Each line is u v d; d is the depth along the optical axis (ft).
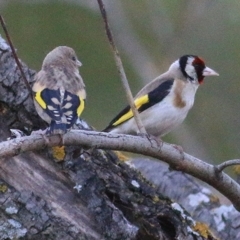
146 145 30.12
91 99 61.36
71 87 29.86
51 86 29.68
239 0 69.21
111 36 29.43
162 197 33.32
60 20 62.49
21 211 29.89
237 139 65.92
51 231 30.04
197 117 66.33
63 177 30.68
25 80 29.68
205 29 69.15
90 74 61.87
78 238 30.27
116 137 29.35
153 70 69.10
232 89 66.49
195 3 70.08
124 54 69.87
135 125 37.40
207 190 39.34
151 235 31.40
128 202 31.86
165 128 38.88
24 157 30.25
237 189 32.55
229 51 67.82
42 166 30.48
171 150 30.89
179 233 31.86
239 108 66.13
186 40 69.56
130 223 31.40
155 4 71.05
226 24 68.74
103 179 31.81
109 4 71.05
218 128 66.03
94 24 62.85
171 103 38.42
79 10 63.00
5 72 31.17
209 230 35.01
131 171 33.73
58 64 32.86
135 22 71.10
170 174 40.06
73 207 30.48
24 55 61.05
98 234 30.53
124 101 61.57
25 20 61.98
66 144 28.30
